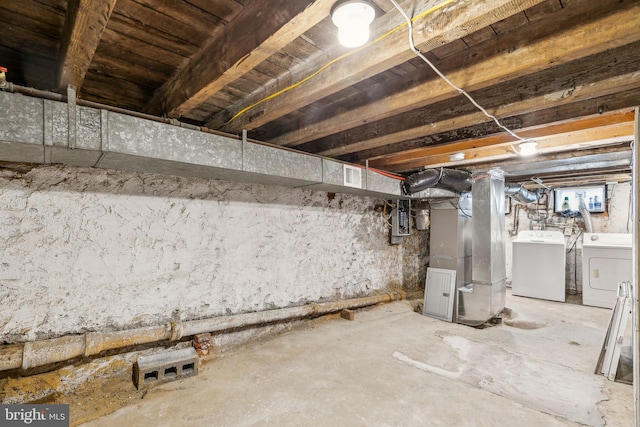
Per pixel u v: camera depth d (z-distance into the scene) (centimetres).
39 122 156
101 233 227
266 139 291
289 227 346
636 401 174
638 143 180
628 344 315
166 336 245
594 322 400
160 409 201
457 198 427
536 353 298
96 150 171
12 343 194
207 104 233
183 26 142
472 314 403
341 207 408
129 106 234
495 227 405
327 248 388
